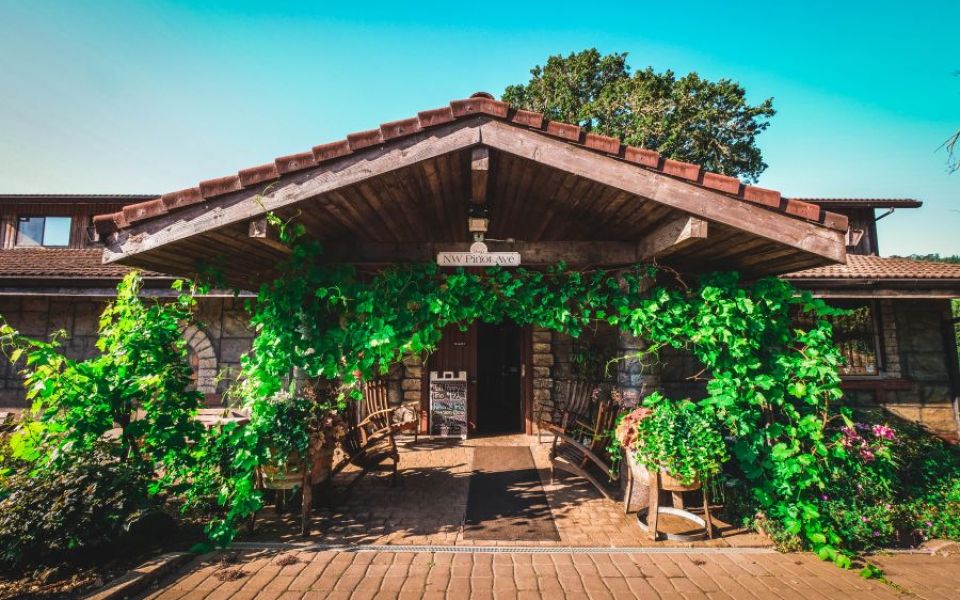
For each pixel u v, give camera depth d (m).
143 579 3.18
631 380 5.08
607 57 19.69
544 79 20.44
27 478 3.66
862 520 4.02
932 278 6.86
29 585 3.12
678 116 17.36
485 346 11.00
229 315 8.34
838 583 3.31
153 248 3.84
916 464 5.74
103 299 8.41
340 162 3.76
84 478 3.56
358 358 4.54
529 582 3.26
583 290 4.83
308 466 4.09
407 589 3.15
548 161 3.74
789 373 4.36
